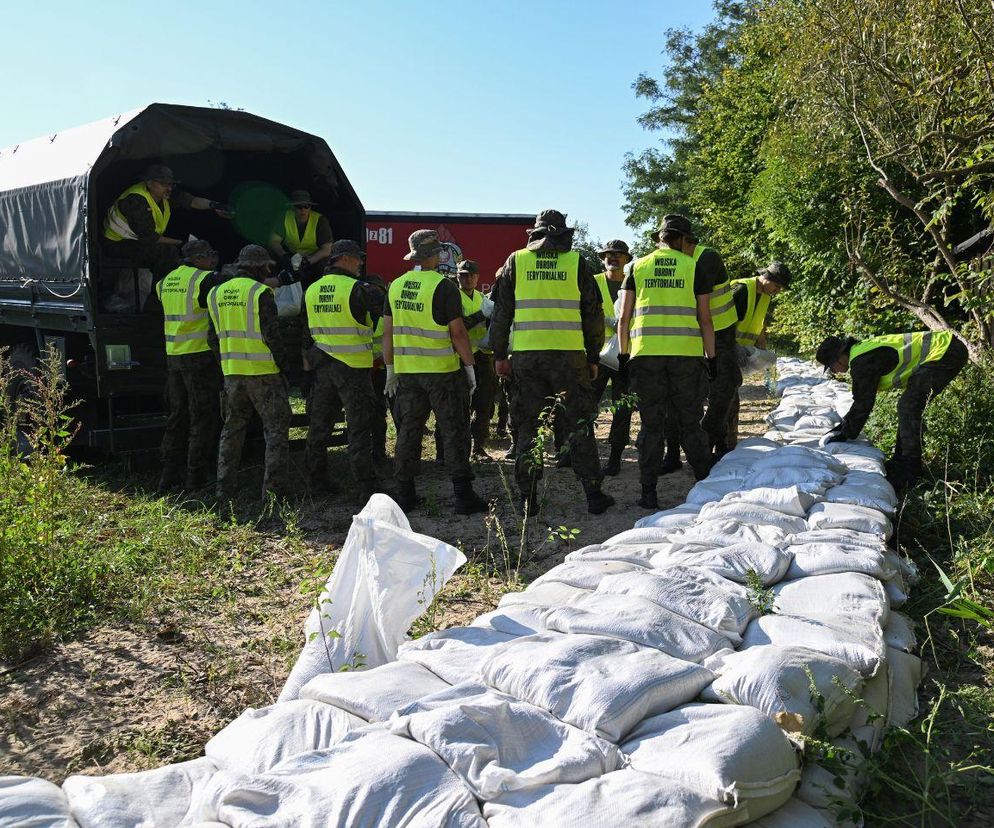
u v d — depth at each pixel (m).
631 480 7.26
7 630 4.23
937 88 7.68
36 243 7.58
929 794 2.55
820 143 10.85
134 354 7.05
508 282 5.82
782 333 16.28
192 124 7.25
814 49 9.12
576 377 5.83
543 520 6.06
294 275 8.41
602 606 3.09
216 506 6.73
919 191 10.96
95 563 4.98
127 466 8.04
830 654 2.81
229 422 6.71
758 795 2.08
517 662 2.55
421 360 6.15
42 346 7.95
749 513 4.36
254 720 2.50
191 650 4.13
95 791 2.07
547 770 2.07
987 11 7.12
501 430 9.66
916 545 4.95
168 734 3.36
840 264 12.23
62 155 7.53
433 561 3.38
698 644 2.82
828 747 2.34
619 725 2.29
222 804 1.95
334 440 7.50
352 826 1.88
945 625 3.86
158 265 7.67
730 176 20.09
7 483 5.00
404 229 12.74
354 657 3.37
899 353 5.81
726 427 7.25
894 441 6.71
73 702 3.64
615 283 7.52
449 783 2.02
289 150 7.96
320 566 3.88
